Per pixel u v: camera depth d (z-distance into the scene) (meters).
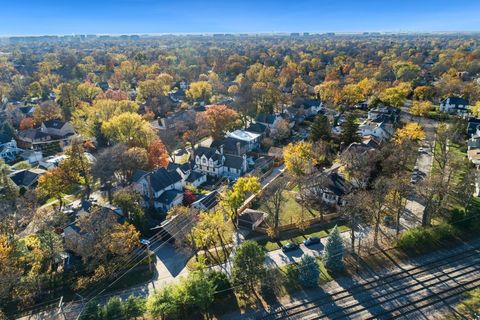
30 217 60.09
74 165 71.69
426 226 55.25
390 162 69.75
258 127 109.19
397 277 46.91
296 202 68.81
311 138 89.94
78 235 52.00
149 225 59.72
